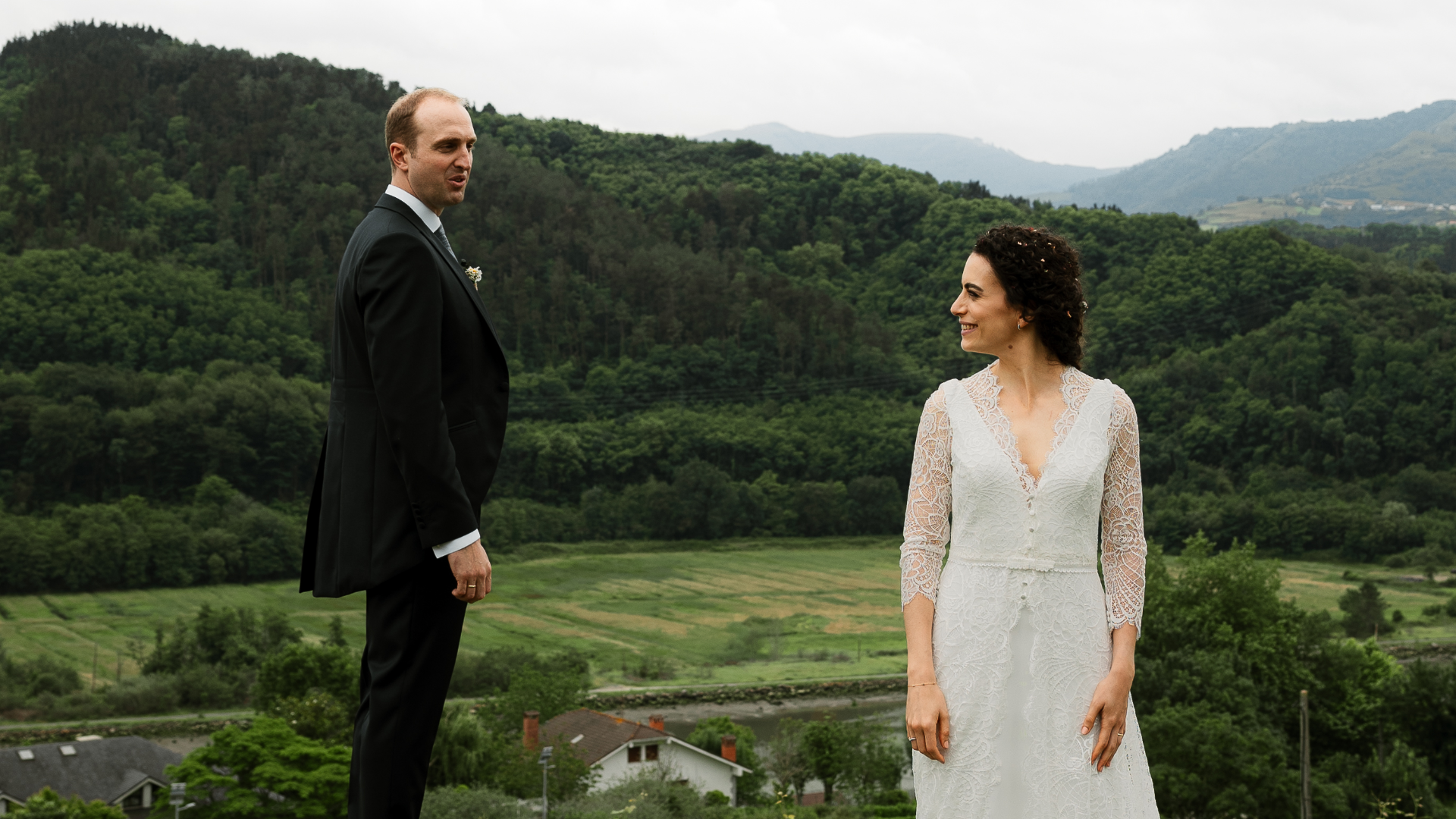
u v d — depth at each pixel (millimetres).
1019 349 2928
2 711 60906
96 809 32562
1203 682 29234
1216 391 133250
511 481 135500
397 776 2852
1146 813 2834
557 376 156125
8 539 95188
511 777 34219
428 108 2924
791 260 197250
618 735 39344
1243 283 146125
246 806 31188
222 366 137625
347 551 2850
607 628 91938
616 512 130500
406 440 2709
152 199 174500
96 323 136625
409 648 2881
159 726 57875
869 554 125625
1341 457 123375
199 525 107875
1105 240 167000
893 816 34406
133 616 88875
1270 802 25234
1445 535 106688
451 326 2898
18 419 117625
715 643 86438
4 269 139000
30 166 175750
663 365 158125
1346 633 78125
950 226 189125
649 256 179875
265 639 71812
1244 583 34281
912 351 166875
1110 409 2896
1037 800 2730
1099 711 2746
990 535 2832
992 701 2760
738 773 40938
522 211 185125
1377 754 34125
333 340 3033
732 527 131125
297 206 180500
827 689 69125
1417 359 128375
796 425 144125
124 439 117875
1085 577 2828
